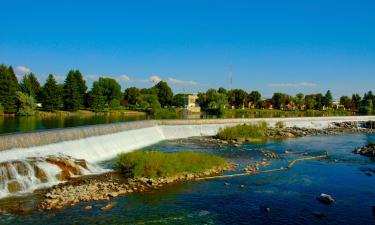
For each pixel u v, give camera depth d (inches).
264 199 1574.8
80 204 1412.4
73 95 7071.9
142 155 1974.7
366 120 6771.7
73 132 2393.0
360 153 2928.2
